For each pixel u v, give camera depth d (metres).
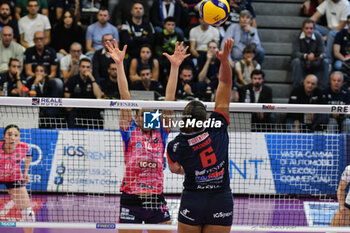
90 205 27.20
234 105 17.00
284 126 33.22
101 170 29.03
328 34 41.34
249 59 37.25
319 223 25.19
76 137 29.22
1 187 29.70
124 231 17.05
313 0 45.09
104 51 35.72
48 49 37.00
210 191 15.02
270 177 29.44
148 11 41.16
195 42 39.41
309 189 29.34
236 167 29.14
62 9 41.25
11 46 37.28
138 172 16.84
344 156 29.14
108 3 39.94
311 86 34.03
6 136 22.89
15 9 41.31
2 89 33.31
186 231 15.20
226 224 15.16
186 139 14.98
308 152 29.45
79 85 33.03
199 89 35.25
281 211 26.86
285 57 42.53
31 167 29.11
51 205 26.97
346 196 21.05
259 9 45.97
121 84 17.05
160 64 37.16
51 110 31.17
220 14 17.81
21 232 23.03
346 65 39.25
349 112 17.22
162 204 17.16
